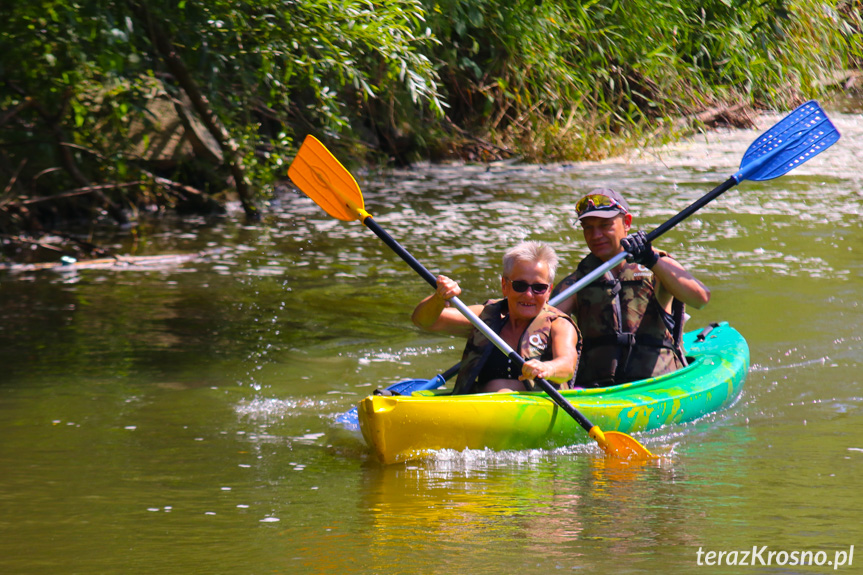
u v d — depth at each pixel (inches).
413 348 466.3
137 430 344.2
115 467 302.7
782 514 252.2
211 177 925.2
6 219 757.3
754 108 1239.5
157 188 839.1
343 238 750.5
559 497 271.0
